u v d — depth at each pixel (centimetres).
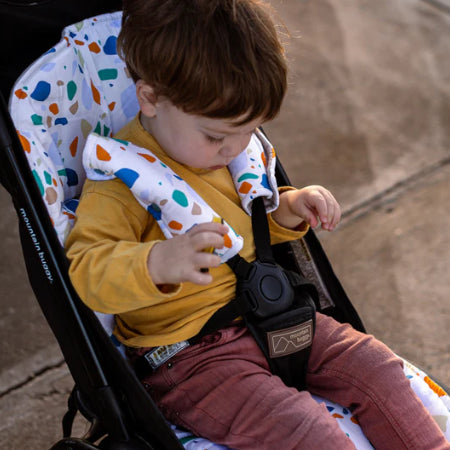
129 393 123
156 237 138
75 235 128
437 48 399
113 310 124
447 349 242
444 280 268
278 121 345
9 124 122
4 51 142
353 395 137
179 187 134
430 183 313
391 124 345
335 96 362
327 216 150
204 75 121
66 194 146
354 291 265
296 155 326
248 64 123
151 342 136
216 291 140
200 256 116
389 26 417
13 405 225
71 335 125
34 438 216
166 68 124
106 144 131
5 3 139
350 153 327
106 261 121
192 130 129
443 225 292
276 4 432
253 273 139
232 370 134
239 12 125
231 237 135
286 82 130
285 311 138
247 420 128
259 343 137
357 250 283
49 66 140
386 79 374
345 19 422
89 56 150
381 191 309
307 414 125
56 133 143
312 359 144
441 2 441
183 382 136
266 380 132
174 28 124
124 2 133
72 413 153
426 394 141
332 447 121
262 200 149
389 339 247
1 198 304
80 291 122
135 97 157
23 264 273
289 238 156
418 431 131
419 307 258
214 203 144
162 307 138
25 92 135
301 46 395
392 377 136
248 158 150
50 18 147
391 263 277
